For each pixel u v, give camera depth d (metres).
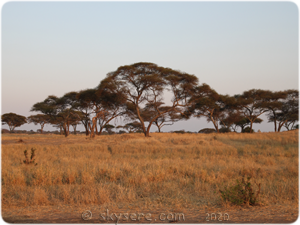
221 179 8.70
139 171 9.64
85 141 28.70
